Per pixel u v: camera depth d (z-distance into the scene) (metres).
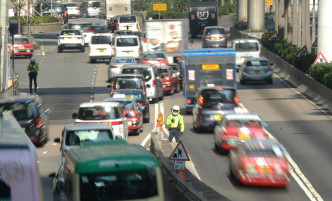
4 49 119.88
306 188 58.66
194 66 105.44
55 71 160.25
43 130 78.00
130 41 160.62
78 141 55.50
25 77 151.00
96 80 146.75
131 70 116.56
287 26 195.38
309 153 74.00
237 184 59.88
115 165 32.19
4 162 21.11
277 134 86.25
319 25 126.75
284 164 58.28
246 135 70.88
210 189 45.06
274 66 163.12
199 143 81.56
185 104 106.25
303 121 96.12
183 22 156.00
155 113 107.50
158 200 32.22
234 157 60.59
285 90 129.38
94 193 32.12
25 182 21.23
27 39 183.00
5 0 120.50
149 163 32.50
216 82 105.50
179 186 47.03
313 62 128.88
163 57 141.50
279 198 55.31
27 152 21.44
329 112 104.06
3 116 28.22
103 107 72.50
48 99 121.81
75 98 122.75
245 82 140.75
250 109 107.88
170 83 126.62
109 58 171.50
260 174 57.84
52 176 50.81
